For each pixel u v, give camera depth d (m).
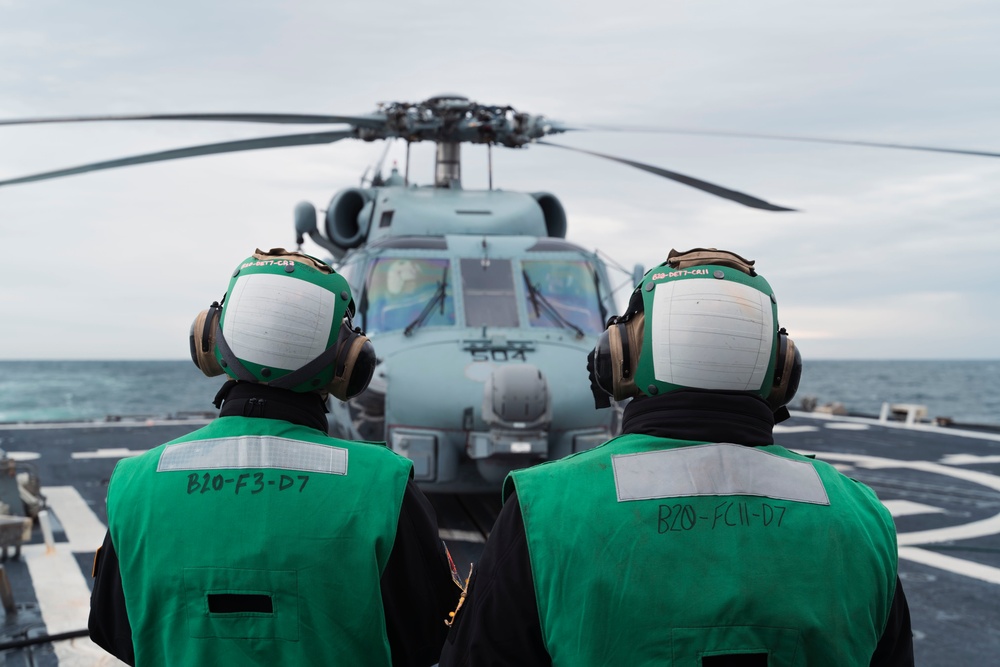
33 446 12.88
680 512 1.51
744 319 1.59
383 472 1.84
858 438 13.88
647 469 1.56
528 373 5.99
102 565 1.91
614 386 1.70
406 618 1.85
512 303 7.16
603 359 1.70
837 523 1.54
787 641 1.46
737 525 1.51
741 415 1.60
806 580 1.49
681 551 1.48
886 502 8.73
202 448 1.86
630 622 1.46
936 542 7.04
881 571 1.55
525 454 6.07
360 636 1.75
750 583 1.46
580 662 1.46
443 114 7.87
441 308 7.06
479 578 1.59
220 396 1.98
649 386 1.64
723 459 1.56
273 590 1.72
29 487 7.48
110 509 1.87
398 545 1.81
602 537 1.50
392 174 9.38
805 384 133.88
